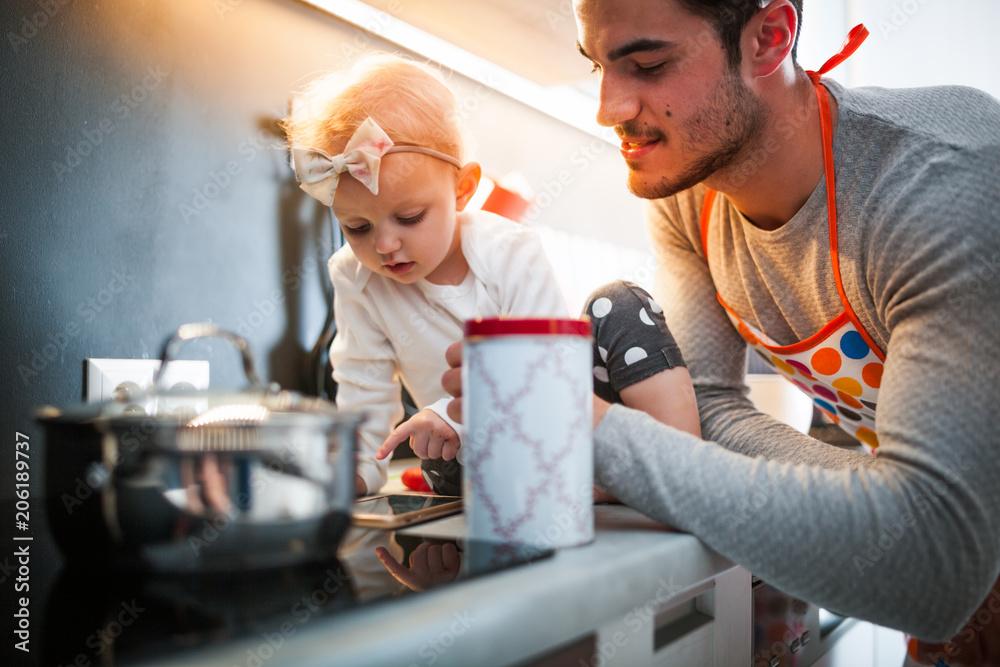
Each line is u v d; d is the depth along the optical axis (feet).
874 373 2.74
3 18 2.73
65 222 2.92
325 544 1.47
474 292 3.44
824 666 2.89
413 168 2.95
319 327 4.00
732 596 2.06
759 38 2.39
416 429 2.83
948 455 1.81
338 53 4.16
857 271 2.48
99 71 3.05
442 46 4.64
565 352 1.64
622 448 1.90
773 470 1.85
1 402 2.71
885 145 2.41
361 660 0.99
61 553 1.45
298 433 1.42
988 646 2.93
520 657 1.22
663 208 3.42
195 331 2.17
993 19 5.68
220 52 3.55
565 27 4.39
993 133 2.20
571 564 1.46
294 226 3.89
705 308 3.31
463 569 1.40
